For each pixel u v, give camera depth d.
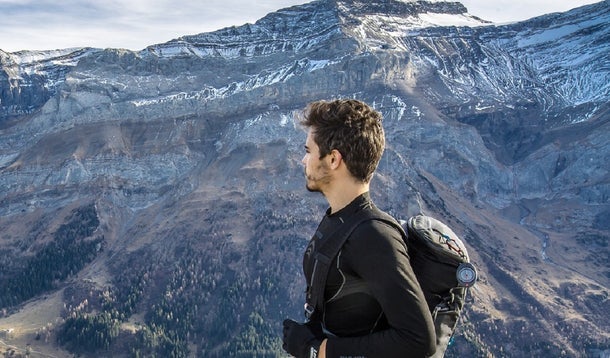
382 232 1.77
